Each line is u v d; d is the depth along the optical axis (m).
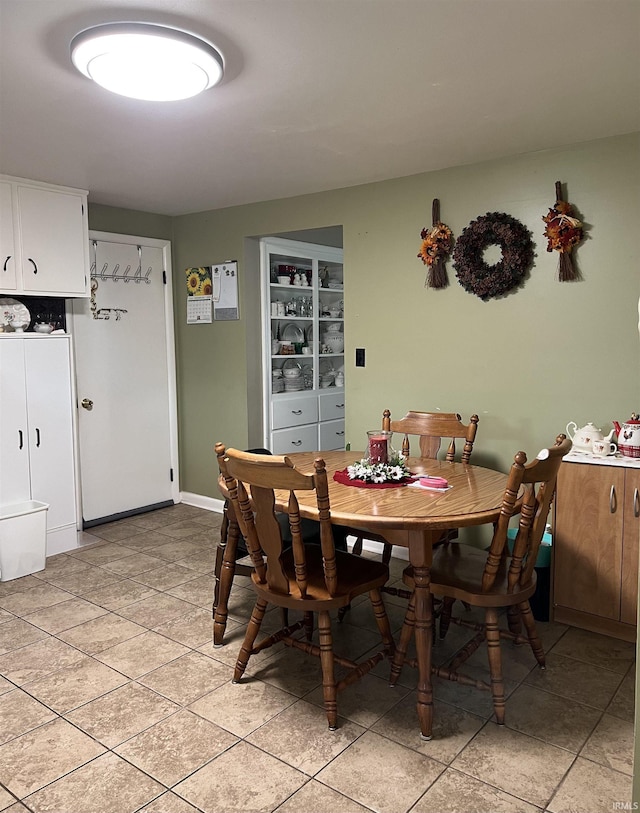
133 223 4.52
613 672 2.49
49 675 2.49
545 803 1.80
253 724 2.17
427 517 2.09
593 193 2.90
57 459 3.87
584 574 2.82
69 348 3.89
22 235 3.58
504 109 2.47
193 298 4.75
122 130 2.70
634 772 1.17
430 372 3.55
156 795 1.84
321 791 1.85
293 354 4.94
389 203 3.61
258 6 1.68
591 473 2.75
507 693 2.35
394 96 2.33
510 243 3.10
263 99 2.34
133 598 3.22
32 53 1.95
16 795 1.84
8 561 3.44
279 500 2.32
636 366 2.87
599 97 2.36
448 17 1.75
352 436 3.94
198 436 4.88
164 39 1.80
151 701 2.31
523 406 3.22
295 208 4.04
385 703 2.30
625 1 1.67
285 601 2.20
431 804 1.80
